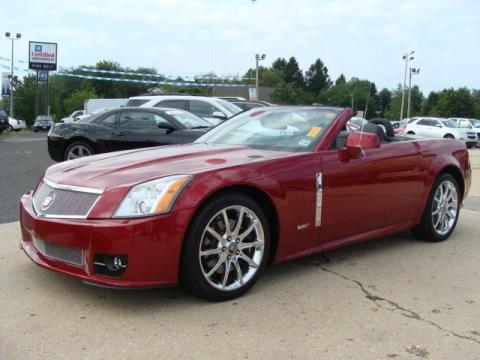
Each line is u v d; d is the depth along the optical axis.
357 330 3.23
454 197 5.48
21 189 7.98
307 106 4.84
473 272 4.39
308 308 3.55
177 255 3.33
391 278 4.20
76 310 3.44
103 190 3.36
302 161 3.98
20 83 74.88
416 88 75.31
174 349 2.95
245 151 4.16
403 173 4.76
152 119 9.67
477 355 2.95
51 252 3.52
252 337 3.10
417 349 3.00
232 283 3.66
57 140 9.96
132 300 3.61
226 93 69.19
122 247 3.19
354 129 4.93
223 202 3.51
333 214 4.18
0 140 21.64
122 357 2.85
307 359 2.86
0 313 3.39
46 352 2.89
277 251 3.89
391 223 4.82
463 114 64.81
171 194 3.31
